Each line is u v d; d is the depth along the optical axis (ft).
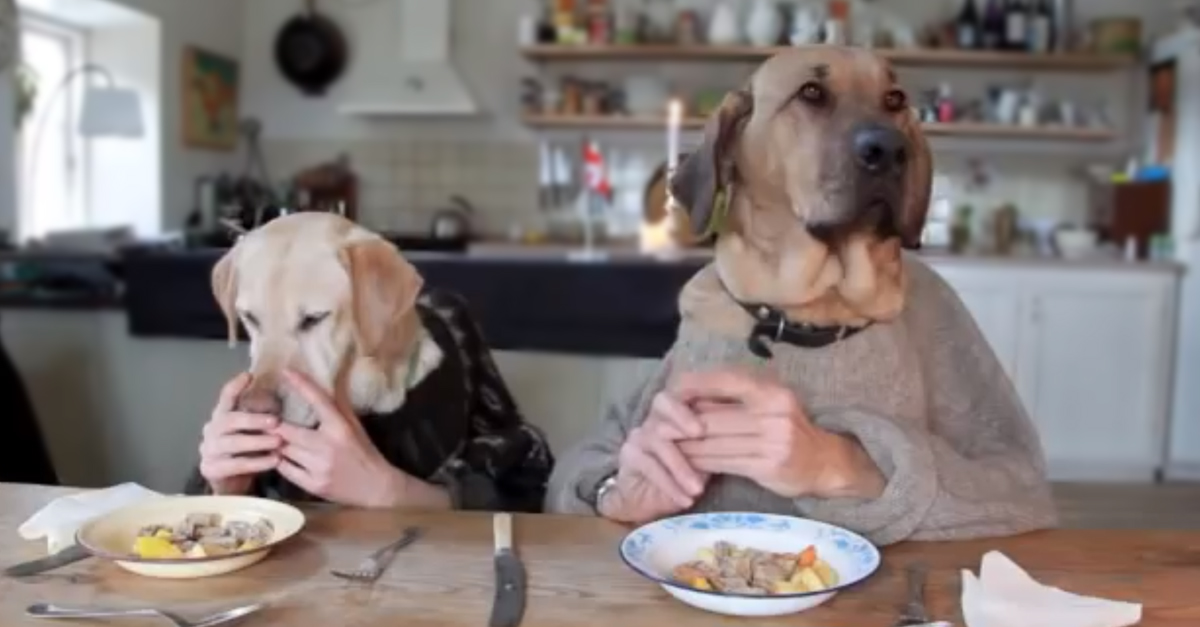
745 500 4.07
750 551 3.38
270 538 3.43
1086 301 15.07
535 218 19.13
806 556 3.29
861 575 3.16
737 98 4.26
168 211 17.38
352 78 19.36
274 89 19.60
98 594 3.11
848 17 16.34
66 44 17.02
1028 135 17.02
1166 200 15.78
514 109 19.06
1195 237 14.71
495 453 4.93
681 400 3.79
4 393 8.45
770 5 16.98
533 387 6.86
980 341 4.56
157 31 16.94
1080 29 17.53
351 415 4.16
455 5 19.03
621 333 8.83
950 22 17.28
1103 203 16.93
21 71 14.87
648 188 15.25
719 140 4.23
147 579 3.22
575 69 18.74
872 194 3.98
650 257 11.51
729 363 4.16
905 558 3.52
